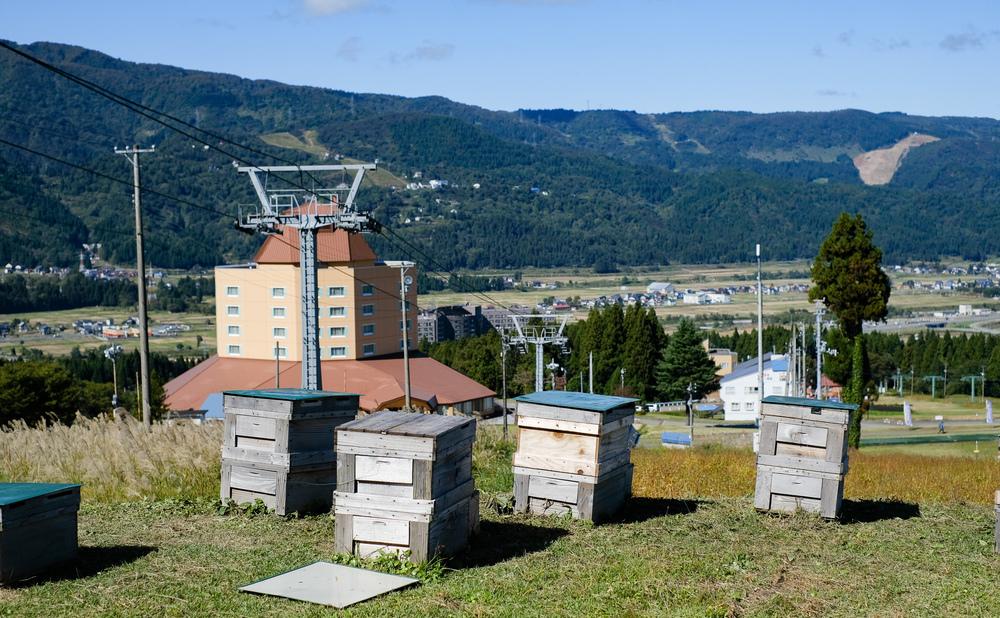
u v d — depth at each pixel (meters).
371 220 34.44
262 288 84.25
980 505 17.95
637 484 19.92
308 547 13.16
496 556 13.14
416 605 10.94
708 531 14.80
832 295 47.69
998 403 112.56
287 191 34.41
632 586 11.88
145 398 32.09
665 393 107.06
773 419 15.90
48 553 11.90
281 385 78.38
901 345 143.00
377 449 12.30
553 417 15.16
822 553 13.66
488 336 116.94
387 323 86.56
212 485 17.91
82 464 18.80
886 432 74.88
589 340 107.50
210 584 11.55
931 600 11.62
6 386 55.19
